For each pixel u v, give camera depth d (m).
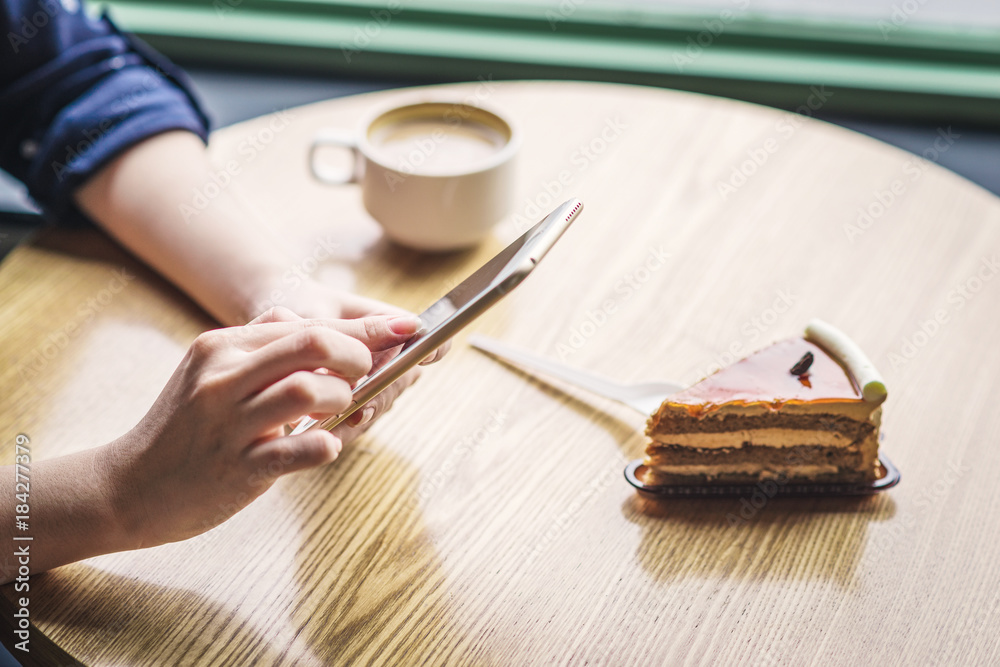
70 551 0.67
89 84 0.88
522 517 0.71
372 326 0.69
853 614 0.66
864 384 0.71
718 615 0.66
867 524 0.70
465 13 1.41
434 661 0.64
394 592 0.67
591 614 0.66
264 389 0.65
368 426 0.74
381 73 1.42
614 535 0.70
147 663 0.64
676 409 0.72
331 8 1.43
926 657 0.65
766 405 0.72
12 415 0.74
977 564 0.68
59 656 0.64
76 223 0.87
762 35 1.38
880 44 1.37
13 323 0.79
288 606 0.66
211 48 1.41
